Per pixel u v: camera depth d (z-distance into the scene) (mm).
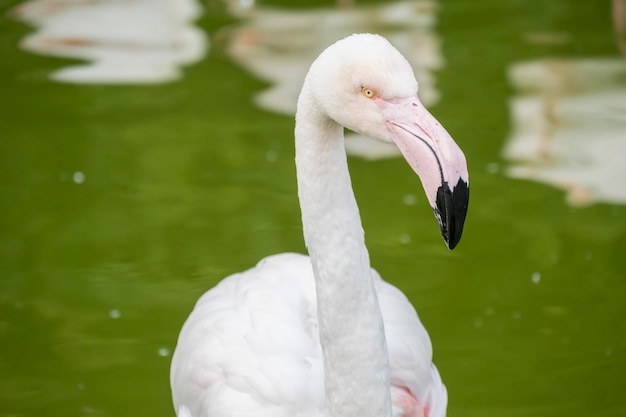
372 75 4352
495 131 10398
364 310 4715
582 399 6879
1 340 7672
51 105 11242
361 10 13805
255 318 5820
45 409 6930
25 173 9969
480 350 7438
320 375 5562
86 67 12117
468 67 11914
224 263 8531
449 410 6781
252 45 12625
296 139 4688
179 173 9891
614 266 8359
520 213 9109
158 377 7297
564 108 10805
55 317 7957
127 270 8547
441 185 4199
